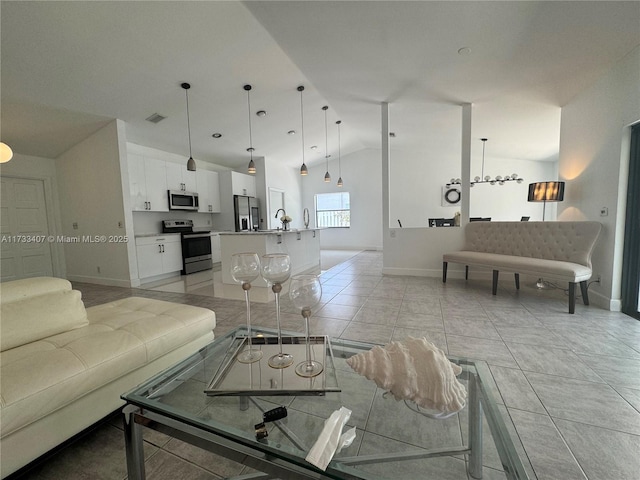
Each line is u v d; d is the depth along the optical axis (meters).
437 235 4.48
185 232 5.64
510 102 3.80
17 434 0.99
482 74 3.17
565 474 1.04
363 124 5.61
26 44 2.66
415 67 3.16
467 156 4.11
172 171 5.55
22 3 2.33
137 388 1.06
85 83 3.34
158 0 2.50
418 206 8.18
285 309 3.06
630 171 2.60
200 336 1.76
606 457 1.11
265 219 7.52
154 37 2.89
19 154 4.54
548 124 4.53
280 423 0.98
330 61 3.18
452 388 0.93
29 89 3.22
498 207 7.64
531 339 2.16
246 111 4.84
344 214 9.12
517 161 7.55
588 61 2.69
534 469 1.06
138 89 3.68
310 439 0.92
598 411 1.37
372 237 8.78
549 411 1.37
